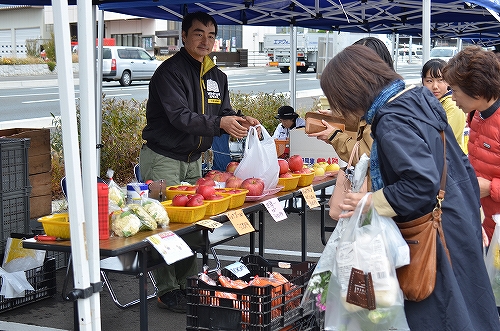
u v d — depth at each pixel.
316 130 4.02
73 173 3.02
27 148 5.04
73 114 3.01
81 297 3.05
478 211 2.90
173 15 7.41
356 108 2.78
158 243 3.35
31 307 4.96
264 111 12.34
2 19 49.16
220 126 4.71
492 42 15.05
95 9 6.55
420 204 2.62
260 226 5.12
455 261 2.77
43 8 47.16
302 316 3.72
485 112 3.76
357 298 2.71
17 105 19.67
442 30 11.37
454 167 2.84
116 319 4.78
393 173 2.71
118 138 9.49
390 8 9.04
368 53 2.81
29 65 34.59
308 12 8.52
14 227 5.01
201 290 3.45
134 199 3.86
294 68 9.71
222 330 3.41
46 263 5.10
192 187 4.35
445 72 3.48
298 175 4.98
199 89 5.06
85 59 3.09
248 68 39.62
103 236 3.36
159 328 4.61
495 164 3.77
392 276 2.69
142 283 3.46
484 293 2.80
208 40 5.00
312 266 4.04
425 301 2.74
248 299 3.40
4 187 4.89
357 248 2.71
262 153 4.57
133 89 25.42
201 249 4.11
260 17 8.60
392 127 2.65
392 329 2.72
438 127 2.73
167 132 4.99
